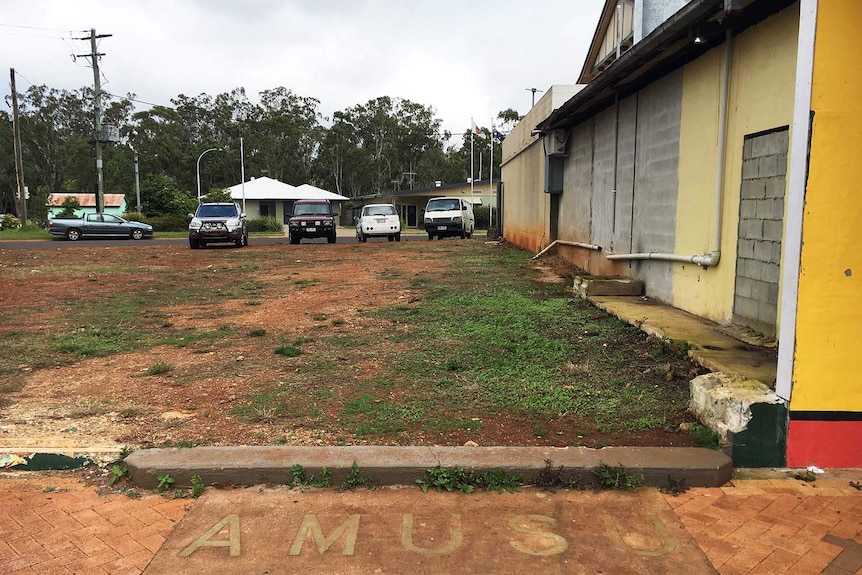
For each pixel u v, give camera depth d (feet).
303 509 10.94
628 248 30.86
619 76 27.20
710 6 17.87
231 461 11.95
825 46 11.60
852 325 12.30
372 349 21.47
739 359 16.29
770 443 12.69
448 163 274.57
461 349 21.13
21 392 17.06
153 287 39.14
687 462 12.02
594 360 19.48
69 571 9.16
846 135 11.76
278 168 270.26
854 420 12.53
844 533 10.21
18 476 12.35
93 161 257.75
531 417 14.93
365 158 274.16
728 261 20.70
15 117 129.90
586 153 39.34
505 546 9.82
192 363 20.03
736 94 20.07
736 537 10.09
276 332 24.68
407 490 11.66
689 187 23.77
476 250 62.49
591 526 10.44
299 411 15.30
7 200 282.56
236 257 61.26
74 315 28.99
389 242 83.30
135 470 11.85
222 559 9.44
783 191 17.40
